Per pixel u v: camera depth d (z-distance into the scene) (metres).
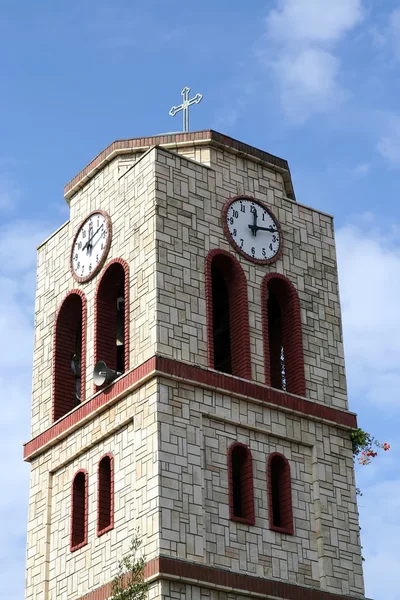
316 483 63.59
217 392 62.03
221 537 59.44
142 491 59.31
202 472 60.03
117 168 68.31
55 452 66.12
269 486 62.19
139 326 62.72
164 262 63.16
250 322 64.88
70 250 69.81
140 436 60.53
